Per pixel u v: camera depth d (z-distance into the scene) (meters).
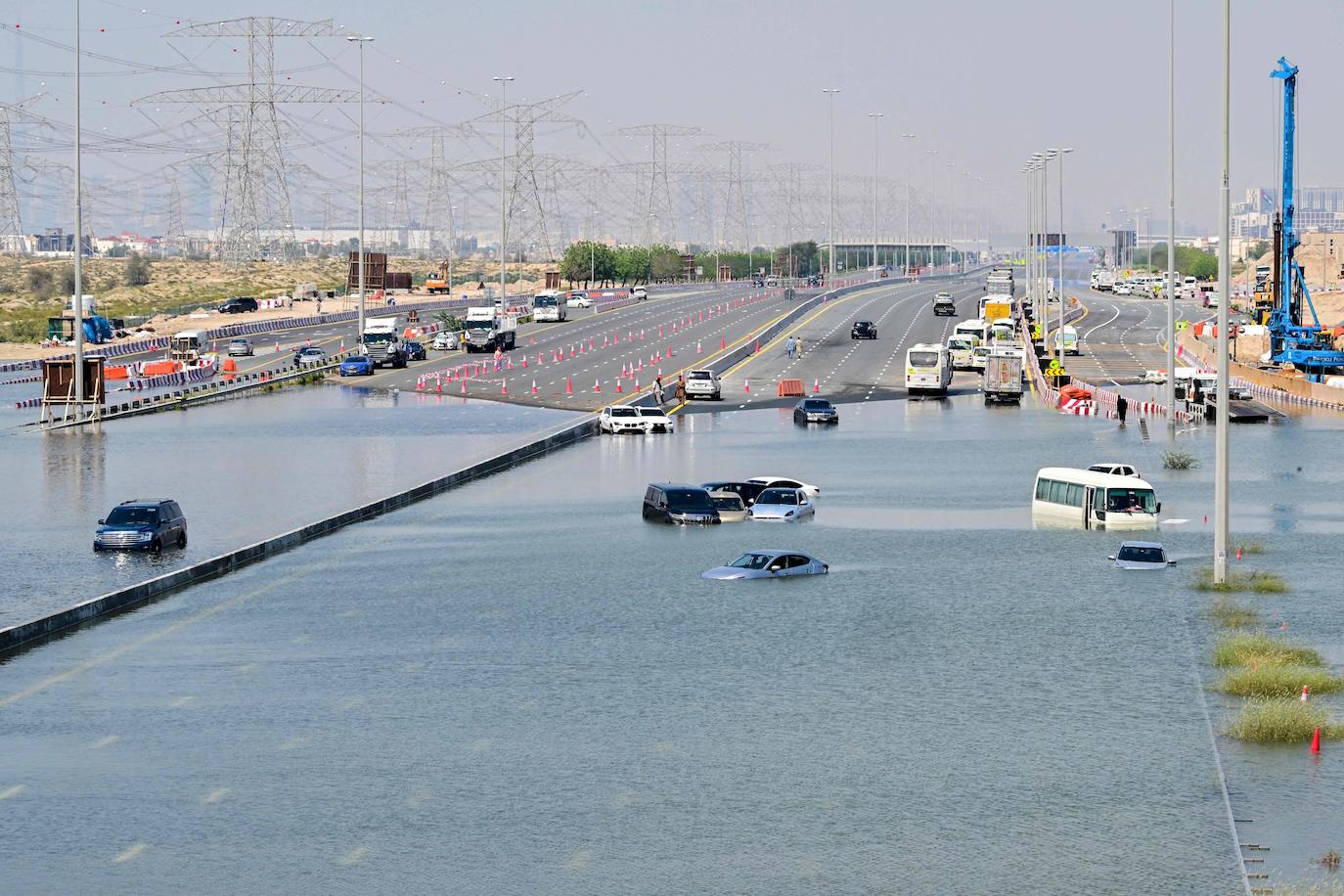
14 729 107.56
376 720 109.06
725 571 160.88
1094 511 190.25
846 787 94.25
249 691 117.06
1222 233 146.62
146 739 105.06
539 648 130.00
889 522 194.50
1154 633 133.12
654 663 124.56
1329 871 80.56
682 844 85.50
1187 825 87.50
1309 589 150.00
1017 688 116.38
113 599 145.88
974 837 86.00
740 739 104.12
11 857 84.44
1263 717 103.81
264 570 164.25
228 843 86.06
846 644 130.62
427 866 82.81
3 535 181.00
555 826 88.38
